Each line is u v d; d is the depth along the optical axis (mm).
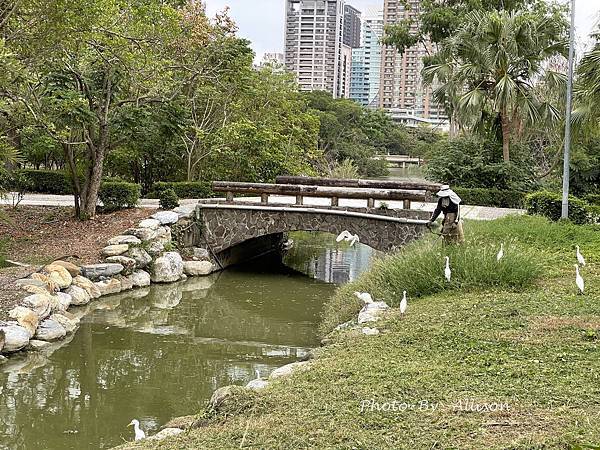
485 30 23156
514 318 8000
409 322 8148
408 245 13836
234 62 22781
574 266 11344
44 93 15984
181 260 16656
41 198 21156
